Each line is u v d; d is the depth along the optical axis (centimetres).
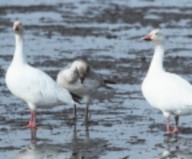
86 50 2650
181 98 1675
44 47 2684
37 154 1544
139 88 2130
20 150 1573
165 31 3022
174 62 2455
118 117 1852
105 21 3216
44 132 1723
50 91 1762
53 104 1786
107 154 1548
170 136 1698
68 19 3228
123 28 3078
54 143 1631
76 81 1848
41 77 1773
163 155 1545
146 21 3222
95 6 3553
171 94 1689
